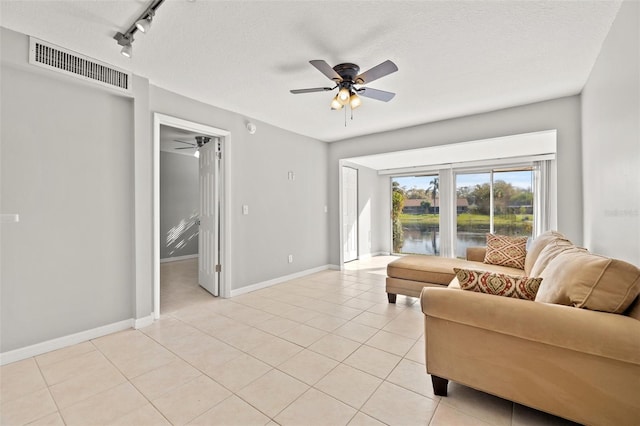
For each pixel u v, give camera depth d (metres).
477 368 1.63
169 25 2.04
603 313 1.39
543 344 1.45
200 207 4.38
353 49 2.35
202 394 1.80
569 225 3.29
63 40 2.25
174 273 5.31
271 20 1.99
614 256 2.07
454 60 2.53
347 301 3.63
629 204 1.76
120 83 2.68
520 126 3.59
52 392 1.82
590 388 1.35
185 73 2.77
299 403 1.71
